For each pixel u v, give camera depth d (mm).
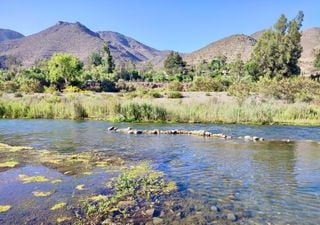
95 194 6555
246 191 6957
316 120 21797
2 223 5203
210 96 38500
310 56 169375
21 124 19375
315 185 7441
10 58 164000
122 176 7680
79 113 23328
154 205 6023
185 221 5367
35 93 47031
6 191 6660
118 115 22031
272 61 68375
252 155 10734
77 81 63094
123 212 5668
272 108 22703
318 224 5375
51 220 5336
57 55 62812
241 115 21703
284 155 10766
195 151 11352
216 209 5902
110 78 74812
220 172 8477
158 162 9555
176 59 114875
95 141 13305
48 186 7020
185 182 7527
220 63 102562
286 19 71000
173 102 24766
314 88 29062
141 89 58375
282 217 5629
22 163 9062
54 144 12438
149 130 16453
